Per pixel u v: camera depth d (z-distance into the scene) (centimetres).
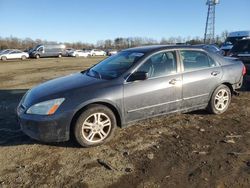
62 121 471
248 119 627
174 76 571
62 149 492
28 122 478
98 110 494
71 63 2839
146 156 460
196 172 409
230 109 700
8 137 547
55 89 505
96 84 508
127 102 517
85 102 482
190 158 451
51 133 472
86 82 520
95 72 580
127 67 539
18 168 434
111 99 501
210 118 633
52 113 470
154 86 543
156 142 512
